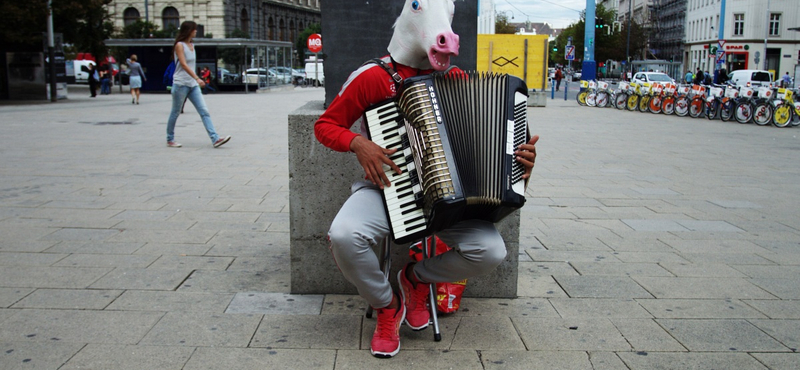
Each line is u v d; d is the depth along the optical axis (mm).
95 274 4070
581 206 6461
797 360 3055
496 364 2982
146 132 12391
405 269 3221
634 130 15102
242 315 3471
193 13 59312
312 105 4098
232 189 6816
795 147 12039
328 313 3525
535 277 4207
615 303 3752
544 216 5984
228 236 5008
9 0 20156
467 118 2672
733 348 3176
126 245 4715
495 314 3566
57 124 13938
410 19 2793
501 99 2705
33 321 3338
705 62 69938
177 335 3207
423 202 2662
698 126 16516
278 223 5426
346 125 2930
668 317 3549
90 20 29516
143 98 26547
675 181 8086
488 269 2977
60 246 4660
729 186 7793
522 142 2771
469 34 3863
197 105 9922
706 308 3691
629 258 4660
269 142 10945
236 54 34000
